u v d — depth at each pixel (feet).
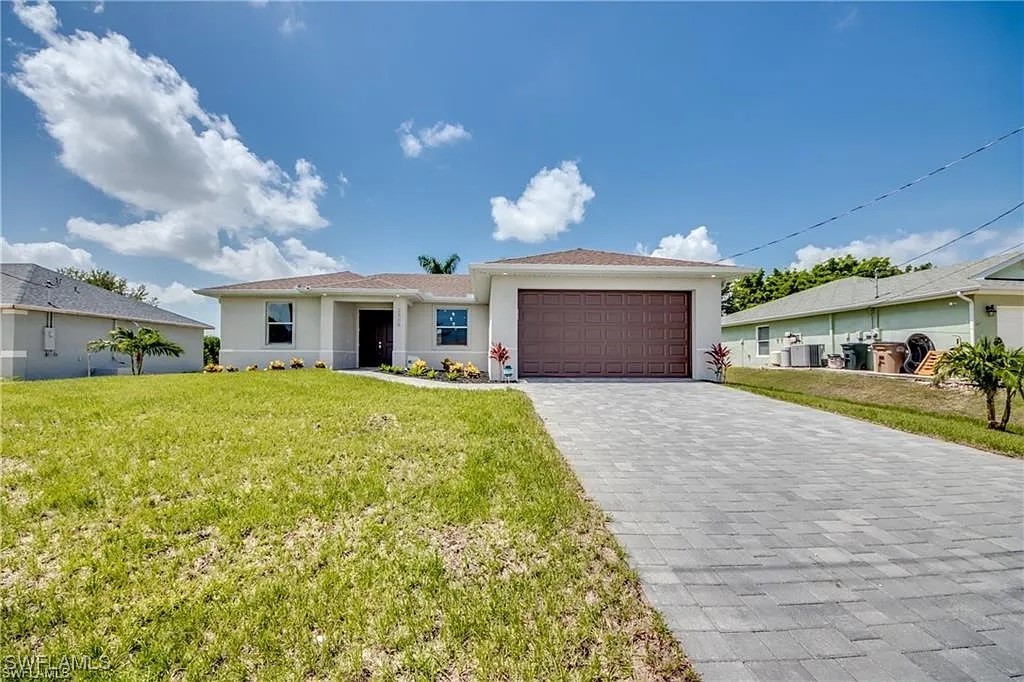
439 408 23.82
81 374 54.13
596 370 41.37
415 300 54.60
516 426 20.07
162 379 34.88
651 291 41.60
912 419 26.45
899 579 9.48
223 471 14.21
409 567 9.29
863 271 114.32
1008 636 7.68
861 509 13.25
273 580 8.87
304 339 53.16
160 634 7.38
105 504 11.98
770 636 7.57
